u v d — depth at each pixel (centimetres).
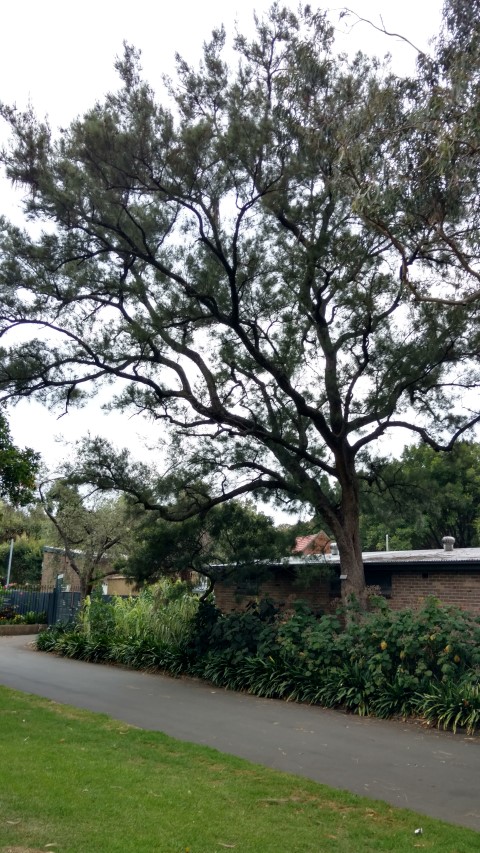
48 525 2742
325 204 1445
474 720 1037
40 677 1542
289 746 932
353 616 1376
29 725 973
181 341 1591
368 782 770
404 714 1131
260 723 1084
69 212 1367
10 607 2998
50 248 1429
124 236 1409
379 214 1027
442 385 1544
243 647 1519
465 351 1469
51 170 1351
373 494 1772
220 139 1337
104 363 1483
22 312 1438
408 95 1030
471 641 1191
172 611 1864
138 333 1377
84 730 962
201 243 1444
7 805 601
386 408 1524
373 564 1948
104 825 570
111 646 1848
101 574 2597
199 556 1698
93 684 1460
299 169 1338
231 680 1452
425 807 686
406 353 1489
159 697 1313
